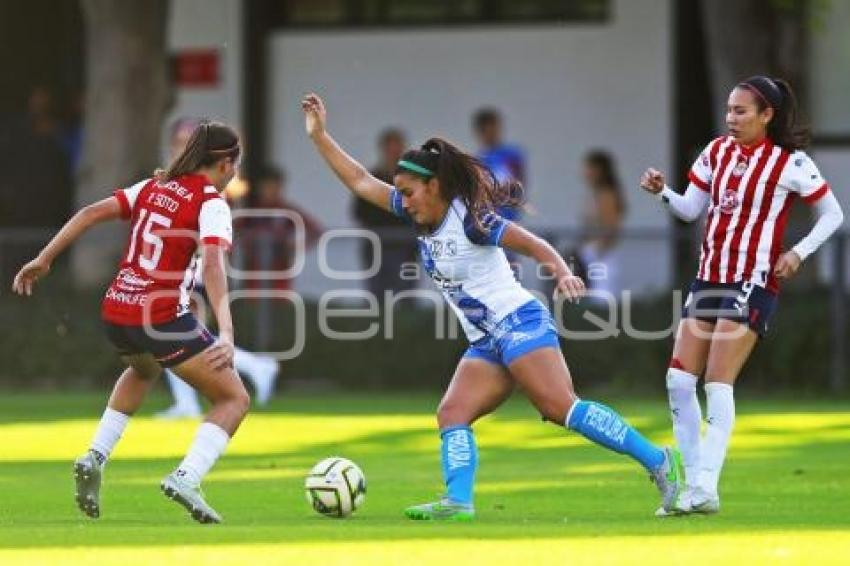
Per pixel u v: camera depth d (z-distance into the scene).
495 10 68.88
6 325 61.53
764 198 29.86
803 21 63.03
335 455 41.75
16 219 69.94
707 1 61.00
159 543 25.98
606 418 29.25
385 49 69.94
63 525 28.83
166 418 50.88
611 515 30.19
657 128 67.38
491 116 62.22
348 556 24.41
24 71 73.38
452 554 24.59
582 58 68.00
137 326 29.09
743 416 50.28
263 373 54.94
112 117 63.69
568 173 68.25
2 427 48.62
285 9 70.81
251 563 23.75
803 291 58.00
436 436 45.88
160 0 64.19
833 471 37.50
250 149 70.31
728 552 24.80
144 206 29.19
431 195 28.88
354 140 70.44
